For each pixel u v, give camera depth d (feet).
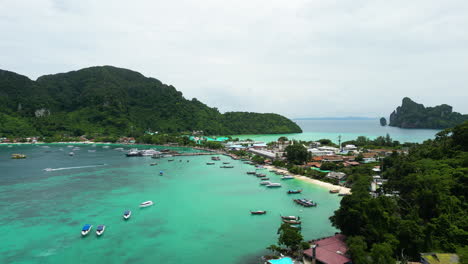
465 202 265.75
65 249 248.52
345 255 209.97
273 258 227.61
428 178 287.07
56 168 639.35
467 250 192.13
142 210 347.97
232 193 426.51
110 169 635.25
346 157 643.86
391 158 492.95
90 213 336.49
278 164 643.04
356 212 231.91
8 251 244.83
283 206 362.53
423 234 213.46
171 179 529.86
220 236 274.36
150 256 236.22
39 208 353.31
